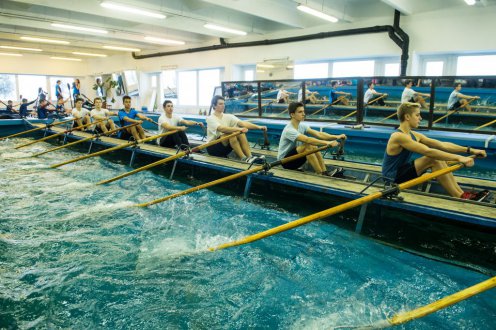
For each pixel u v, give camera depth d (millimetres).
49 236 3254
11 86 20000
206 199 4348
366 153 6434
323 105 7180
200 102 16531
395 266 2744
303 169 4750
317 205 4168
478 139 5160
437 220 3324
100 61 21297
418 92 5922
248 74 14438
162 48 17188
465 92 5508
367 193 3357
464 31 8664
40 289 2396
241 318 2121
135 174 5602
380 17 9961
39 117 11773
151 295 2342
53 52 19172
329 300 2295
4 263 2748
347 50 10758
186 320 2102
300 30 11859
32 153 7676
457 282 2514
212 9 11133
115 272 2623
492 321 2068
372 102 6445
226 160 5043
